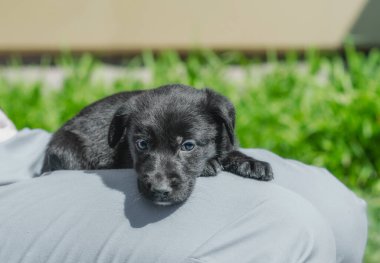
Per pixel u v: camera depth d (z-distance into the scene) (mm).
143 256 2467
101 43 10367
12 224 2666
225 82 8297
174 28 10375
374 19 10578
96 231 2572
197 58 9719
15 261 2598
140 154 3479
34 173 3189
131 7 10305
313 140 7395
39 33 10281
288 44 10508
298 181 3076
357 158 7367
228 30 10414
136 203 2678
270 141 7242
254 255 2432
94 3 10258
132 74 9305
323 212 2982
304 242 2541
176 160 3404
